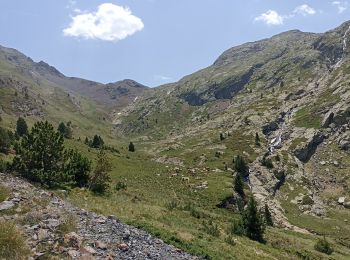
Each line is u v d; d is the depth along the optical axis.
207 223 53.72
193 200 93.62
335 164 154.75
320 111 195.38
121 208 40.84
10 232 17.52
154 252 21.38
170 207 60.56
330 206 126.25
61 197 35.44
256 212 59.69
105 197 51.53
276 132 197.00
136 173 106.31
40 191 30.06
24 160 49.47
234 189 109.62
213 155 173.12
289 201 126.94
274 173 143.75
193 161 170.50
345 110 179.25
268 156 162.75
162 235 27.11
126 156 135.62
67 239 18.75
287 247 58.97
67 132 151.88
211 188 104.06
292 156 162.38
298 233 88.12
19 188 28.86
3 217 20.69
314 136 173.38
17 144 52.31
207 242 34.75
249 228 58.69
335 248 78.00
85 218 24.12
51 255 16.95
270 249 51.16
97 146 143.75
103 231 22.23
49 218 21.75
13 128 179.50
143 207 50.03
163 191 93.25
